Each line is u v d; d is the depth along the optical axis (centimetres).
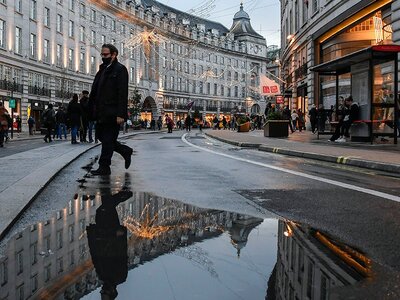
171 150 1420
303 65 3322
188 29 8456
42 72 4812
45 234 369
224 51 9531
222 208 486
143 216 439
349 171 853
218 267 273
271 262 286
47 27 4888
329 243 345
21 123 4369
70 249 321
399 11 1781
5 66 4172
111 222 412
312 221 426
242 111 10081
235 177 749
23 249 324
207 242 338
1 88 4066
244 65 10188
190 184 665
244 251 312
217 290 233
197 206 496
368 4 2056
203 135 3134
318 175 785
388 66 1546
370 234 379
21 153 1139
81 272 266
